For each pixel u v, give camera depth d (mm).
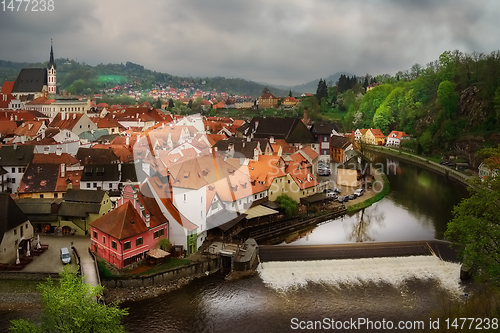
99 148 123625
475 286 79562
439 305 73375
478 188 67438
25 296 70562
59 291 49594
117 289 74188
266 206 108500
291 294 76625
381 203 135375
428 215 123188
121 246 75812
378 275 83938
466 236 63406
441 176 176750
